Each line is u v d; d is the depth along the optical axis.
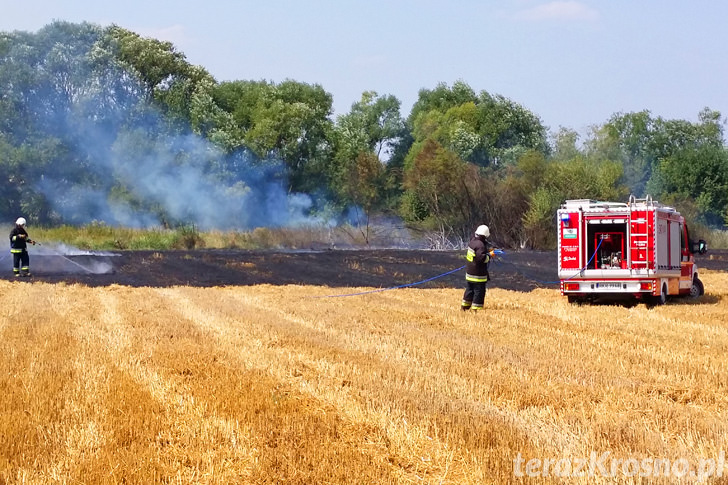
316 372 11.44
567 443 8.22
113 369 11.39
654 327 16.33
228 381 10.64
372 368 11.65
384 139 84.56
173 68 68.75
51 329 15.05
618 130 89.88
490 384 10.66
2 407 9.35
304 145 70.00
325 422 8.82
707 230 56.66
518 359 12.49
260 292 22.88
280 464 7.61
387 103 84.56
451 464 7.67
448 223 49.81
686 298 22.81
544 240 48.09
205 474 7.37
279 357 12.48
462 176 50.06
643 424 8.91
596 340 14.46
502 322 16.77
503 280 27.75
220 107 71.25
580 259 20.44
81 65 64.06
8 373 11.11
